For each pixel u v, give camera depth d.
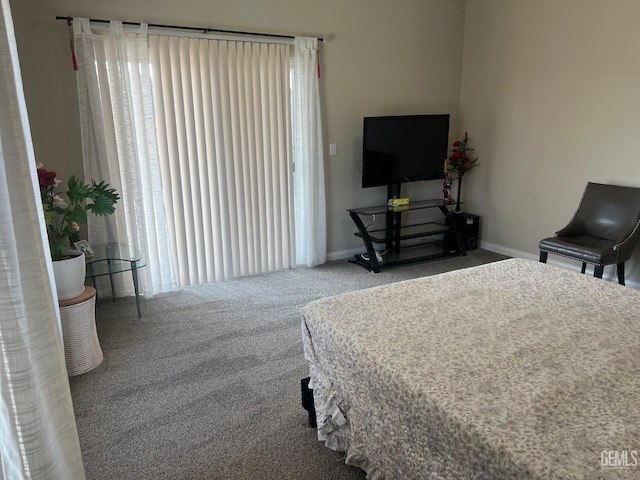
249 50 3.93
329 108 4.52
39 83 3.33
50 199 2.81
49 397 1.41
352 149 4.75
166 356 2.91
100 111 3.43
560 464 1.12
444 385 1.45
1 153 1.24
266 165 4.24
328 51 4.38
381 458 1.64
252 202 4.24
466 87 5.20
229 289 4.05
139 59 3.52
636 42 3.69
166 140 3.75
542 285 2.29
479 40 4.96
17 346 1.28
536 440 1.20
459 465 1.30
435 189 5.43
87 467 1.97
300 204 4.52
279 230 4.45
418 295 2.17
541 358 1.59
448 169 5.27
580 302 2.07
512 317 1.92
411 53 4.85
